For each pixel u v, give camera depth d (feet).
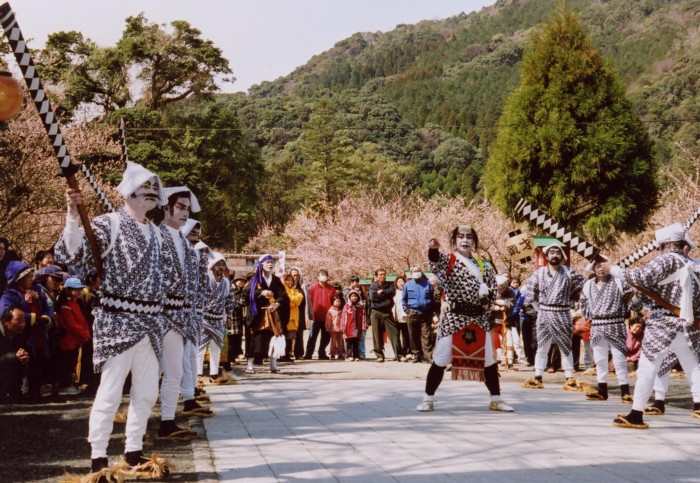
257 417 24.77
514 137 74.79
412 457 17.62
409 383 36.09
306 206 202.69
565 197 72.79
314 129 213.46
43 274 31.17
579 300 33.68
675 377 40.93
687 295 21.62
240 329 43.65
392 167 256.32
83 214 15.17
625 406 27.99
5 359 26.89
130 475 15.74
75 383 31.73
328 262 127.85
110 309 15.93
